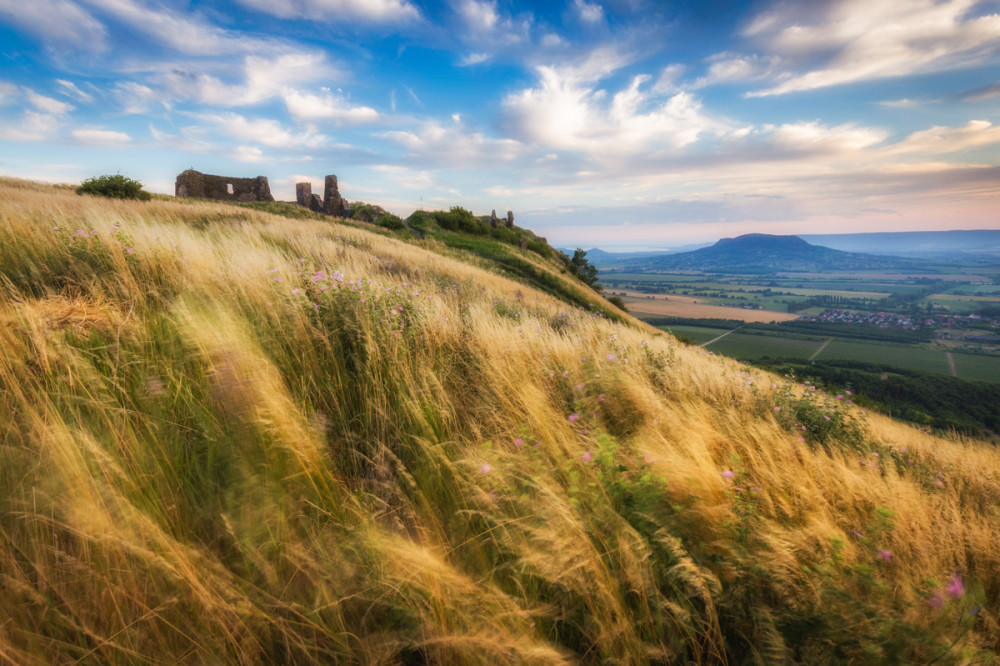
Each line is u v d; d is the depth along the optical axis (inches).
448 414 107.3
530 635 53.7
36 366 89.1
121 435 74.9
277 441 76.8
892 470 118.6
